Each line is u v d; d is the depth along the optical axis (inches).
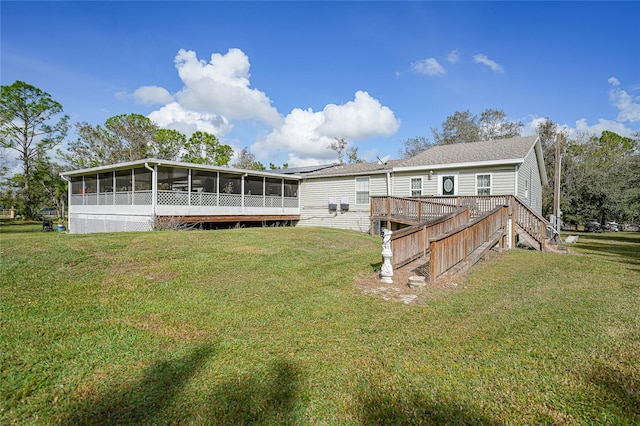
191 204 572.4
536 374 110.3
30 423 85.8
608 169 971.3
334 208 701.9
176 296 187.8
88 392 98.8
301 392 99.4
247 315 163.3
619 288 222.7
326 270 260.4
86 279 210.4
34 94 1175.6
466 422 86.8
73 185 789.9
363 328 150.1
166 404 93.4
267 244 357.7
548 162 1058.7
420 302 189.0
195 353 123.8
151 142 1317.7
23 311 157.6
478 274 261.1
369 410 91.5
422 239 308.0
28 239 327.6
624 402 94.7
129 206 579.2
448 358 121.6
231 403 93.7
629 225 1013.2
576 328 150.1
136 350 125.0
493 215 367.2
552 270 279.6
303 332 144.6
